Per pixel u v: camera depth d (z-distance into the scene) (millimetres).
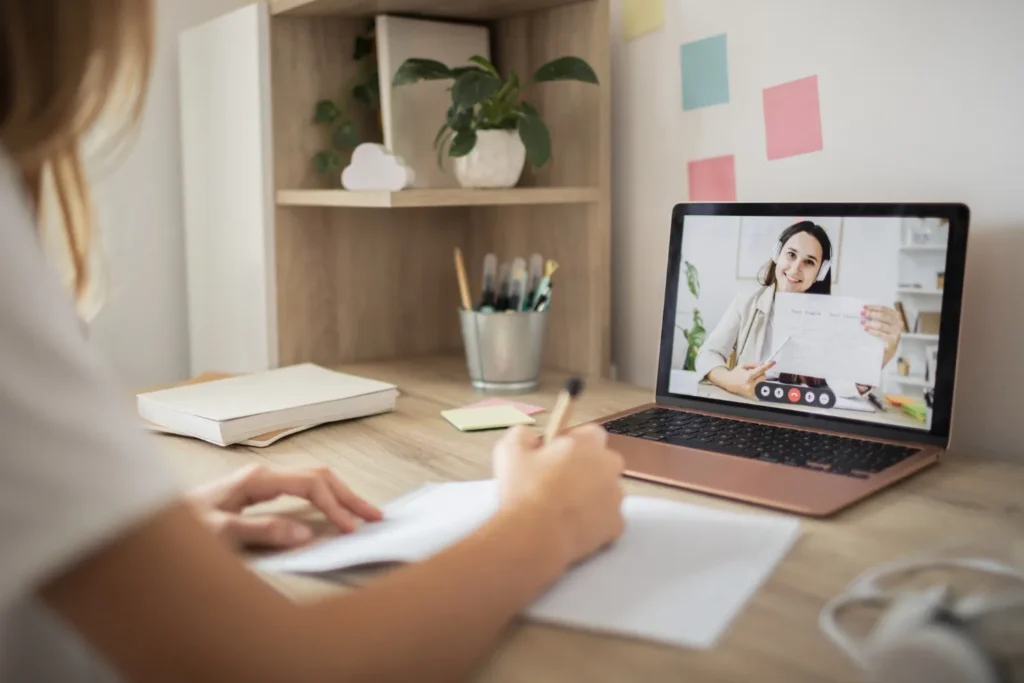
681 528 744
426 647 503
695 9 1309
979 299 1033
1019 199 990
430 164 1499
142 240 1801
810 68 1172
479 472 938
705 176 1322
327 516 767
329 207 1546
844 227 1039
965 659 489
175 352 1865
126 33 520
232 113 1547
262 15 1447
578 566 670
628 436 1031
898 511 800
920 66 1060
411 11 1462
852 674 521
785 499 809
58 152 522
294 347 1540
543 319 1324
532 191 1339
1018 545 717
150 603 423
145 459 434
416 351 1683
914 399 979
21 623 481
